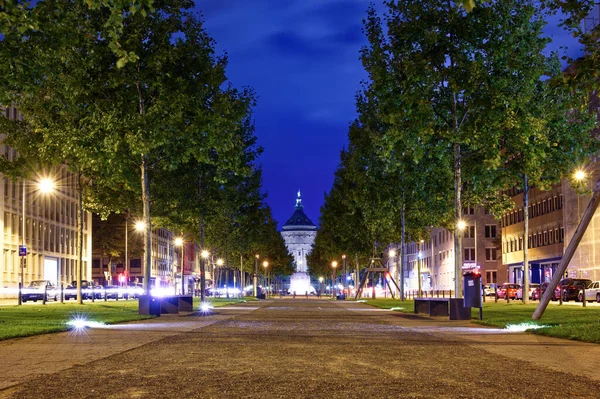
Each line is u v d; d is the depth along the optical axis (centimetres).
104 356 1212
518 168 3381
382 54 2978
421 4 2906
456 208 3136
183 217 4466
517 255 8569
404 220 5472
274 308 4400
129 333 1808
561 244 7025
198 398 770
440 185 4453
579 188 4088
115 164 2836
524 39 2944
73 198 8494
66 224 8212
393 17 2981
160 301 3216
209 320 2616
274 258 12181
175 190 4188
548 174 4044
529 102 3309
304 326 2238
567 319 2295
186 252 15350
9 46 1847
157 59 2706
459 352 1320
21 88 1962
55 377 938
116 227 10119
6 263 6456
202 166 4350
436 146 3052
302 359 1176
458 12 2819
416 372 1005
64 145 2727
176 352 1290
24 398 765
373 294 7181
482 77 2844
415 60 2867
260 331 1944
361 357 1216
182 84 2748
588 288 5056
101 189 4028
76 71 2650
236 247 6384
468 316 2734
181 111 2742
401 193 4912
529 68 2994
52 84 2706
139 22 2719
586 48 1606
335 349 1370
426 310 3456
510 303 4619
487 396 788
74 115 2759
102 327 2084
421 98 2883
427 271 12888
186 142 2911
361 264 9369
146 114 2675
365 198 5419
